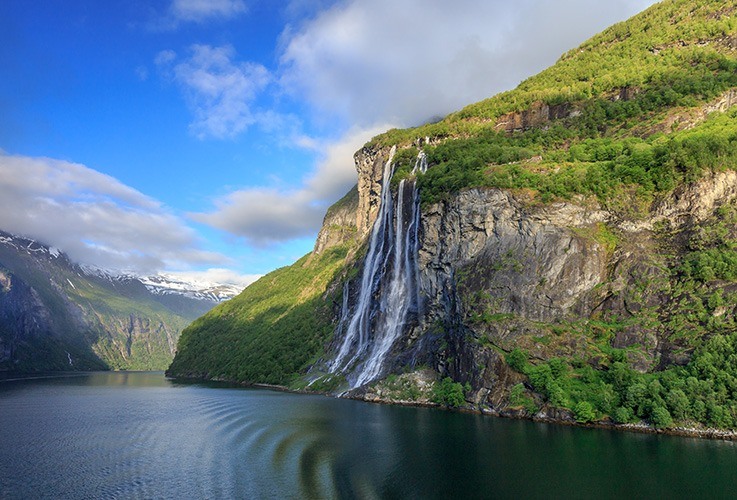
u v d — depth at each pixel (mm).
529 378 55469
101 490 31844
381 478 33688
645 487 30609
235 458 39875
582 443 41406
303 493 30891
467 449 40781
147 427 55094
